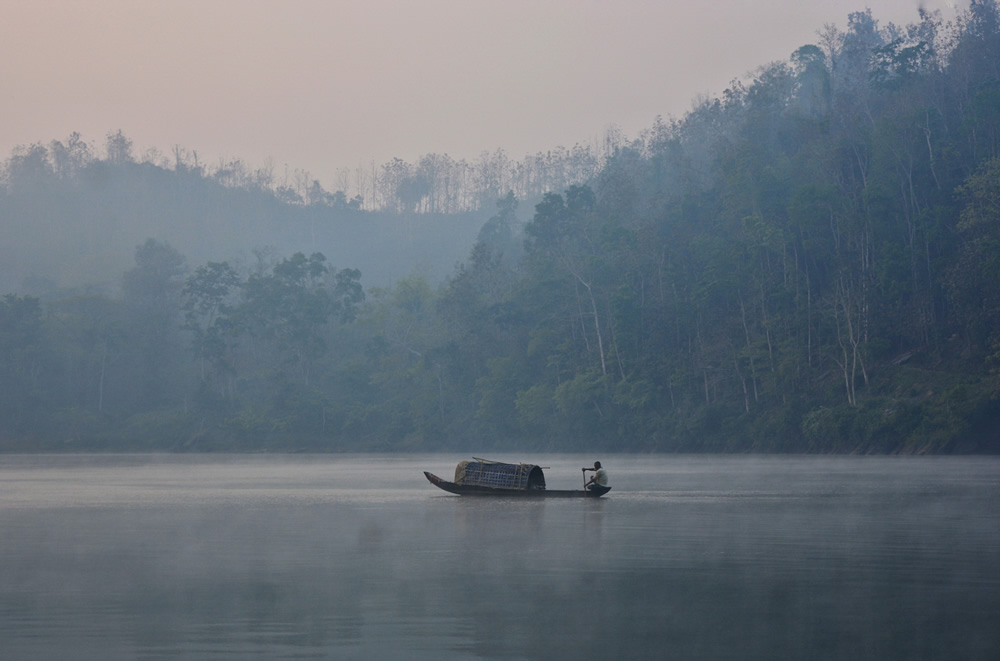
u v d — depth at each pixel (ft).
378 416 467.11
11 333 512.22
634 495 153.17
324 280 584.81
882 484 169.89
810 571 75.15
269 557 85.10
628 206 470.39
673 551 86.94
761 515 118.21
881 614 59.67
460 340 466.70
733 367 363.97
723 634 55.01
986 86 400.88
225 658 50.34
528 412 410.52
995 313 303.48
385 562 81.82
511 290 468.34
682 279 409.69
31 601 65.46
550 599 64.90
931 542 91.04
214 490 176.86
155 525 112.47
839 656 50.52
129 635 55.52
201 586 70.74
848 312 329.11
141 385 531.50
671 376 376.07
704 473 217.97
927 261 346.54
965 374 305.12
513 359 436.76
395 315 533.14
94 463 330.34
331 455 423.23
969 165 374.84
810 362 349.61
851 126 431.84
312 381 508.53
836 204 379.14
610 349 402.72
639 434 376.07
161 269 582.35
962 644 52.65
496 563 80.79
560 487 180.34
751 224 373.40
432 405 455.63
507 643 53.26
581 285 437.99
